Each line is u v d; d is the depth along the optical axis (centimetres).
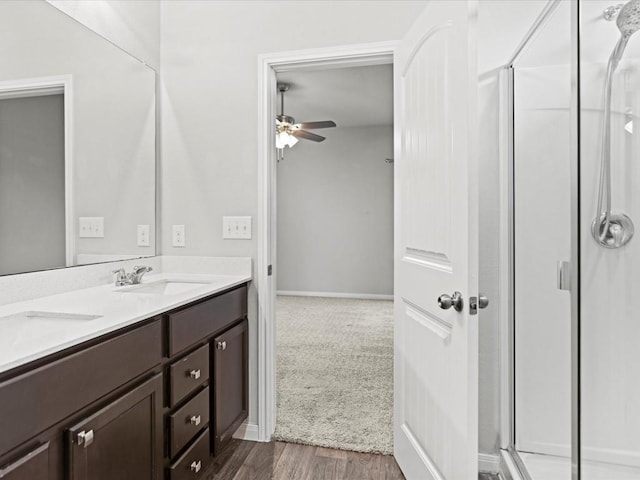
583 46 145
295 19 217
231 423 201
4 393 85
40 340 100
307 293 705
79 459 104
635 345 139
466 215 131
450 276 144
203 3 229
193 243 231
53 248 167
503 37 189
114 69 199
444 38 149
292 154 705
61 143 170
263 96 220
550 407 166
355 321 504
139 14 217
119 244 203
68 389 102
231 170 225
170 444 148
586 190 143
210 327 179
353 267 686
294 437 223
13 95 150
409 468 183
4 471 84
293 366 338
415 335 180
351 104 541
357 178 682
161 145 235
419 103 174
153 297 159
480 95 191
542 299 169
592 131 143
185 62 231
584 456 138
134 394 127
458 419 137
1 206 145
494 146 190
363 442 218
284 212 711
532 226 175
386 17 207
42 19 162
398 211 200
